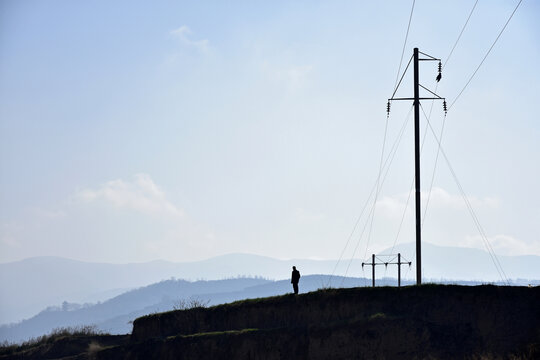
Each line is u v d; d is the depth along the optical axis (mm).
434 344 45438
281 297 55594
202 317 59438
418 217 59125
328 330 49031
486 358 41406
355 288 52406
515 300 46375
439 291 48562
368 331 47469
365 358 46531
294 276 56156
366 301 50625
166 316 61906
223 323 57656
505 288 47406
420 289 49438
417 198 59625
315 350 48562
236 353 52031
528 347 42031
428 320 47125
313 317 52156
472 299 47188
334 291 53062
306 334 49906
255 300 57406
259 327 54719
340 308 51250
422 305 48188
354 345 47406
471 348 44500
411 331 46500
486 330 45438
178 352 55531
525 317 45219
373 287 51625
